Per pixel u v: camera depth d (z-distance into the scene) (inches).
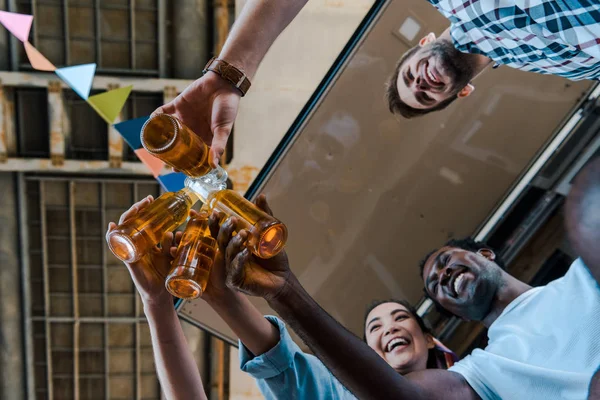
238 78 41.5
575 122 75.8
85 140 109.3
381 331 82.7
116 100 61.0
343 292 83.7
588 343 64.3
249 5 42.7
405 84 74.8
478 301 77.9
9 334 113.3
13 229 109.8
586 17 28.9
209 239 35.3
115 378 118.3
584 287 68.7
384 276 83.0
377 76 74.5
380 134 78.0
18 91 105.3
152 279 38.0
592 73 35.4
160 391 119.0
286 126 103.7
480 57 72.3
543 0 29.9
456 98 75.7
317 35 100.4
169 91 105.6
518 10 31.6
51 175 108.1
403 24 71.2
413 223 81.6
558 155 76.7
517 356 66.5
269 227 32.9
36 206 110.3
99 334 116.7
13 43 102.5
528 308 72.9
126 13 104.6
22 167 105.5
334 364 38.1
